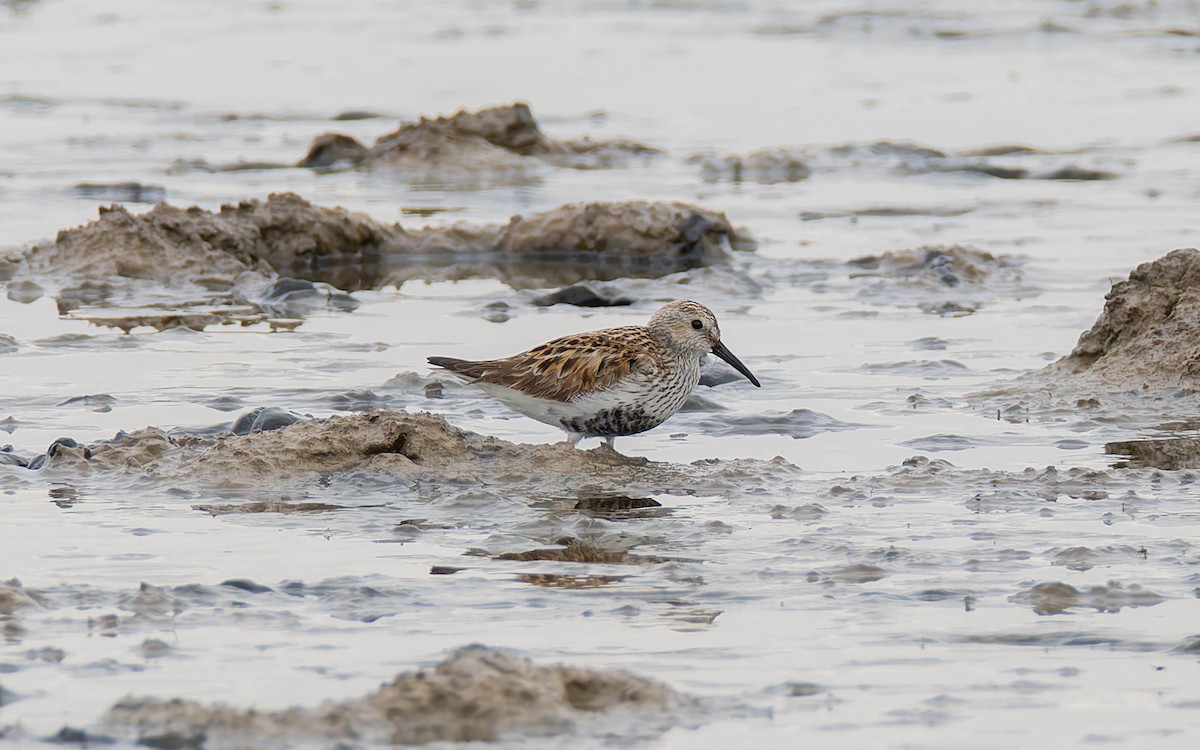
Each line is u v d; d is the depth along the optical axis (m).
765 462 12.48
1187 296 15.71
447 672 7.09
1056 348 17.83
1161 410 14.30
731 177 34.06
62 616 8.52
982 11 63.53
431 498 11.46
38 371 16.48
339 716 6.82
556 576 9.38
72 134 39.31
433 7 67.31
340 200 30.22
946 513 10.91
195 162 34.94
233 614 8.54
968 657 7.87
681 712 7.07
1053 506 11.05
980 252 23.67
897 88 46.88
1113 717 7.09
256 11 66.88
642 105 44.59
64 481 11.84
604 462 12.44
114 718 6.87
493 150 35.06
